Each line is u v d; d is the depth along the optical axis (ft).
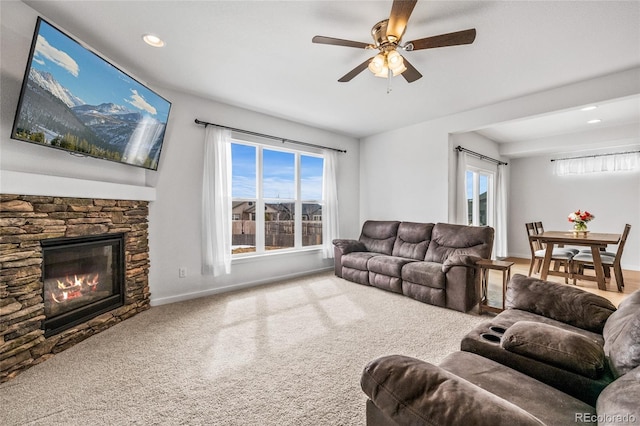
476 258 10.44
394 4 5.33
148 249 10.61
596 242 12.53
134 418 4.98
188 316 9.70
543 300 6.22
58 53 6.37
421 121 14.94
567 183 19.74
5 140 6.37
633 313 4.21
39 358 6.74
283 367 6.60
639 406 2.31
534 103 11.34
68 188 7.43
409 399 2.77
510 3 6.31
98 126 7.80
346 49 8.20
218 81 10.28
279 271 14.60
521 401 3.41
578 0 6.20
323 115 13.99
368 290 12.78
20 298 6.41
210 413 5.10
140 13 6.72
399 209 16.31
